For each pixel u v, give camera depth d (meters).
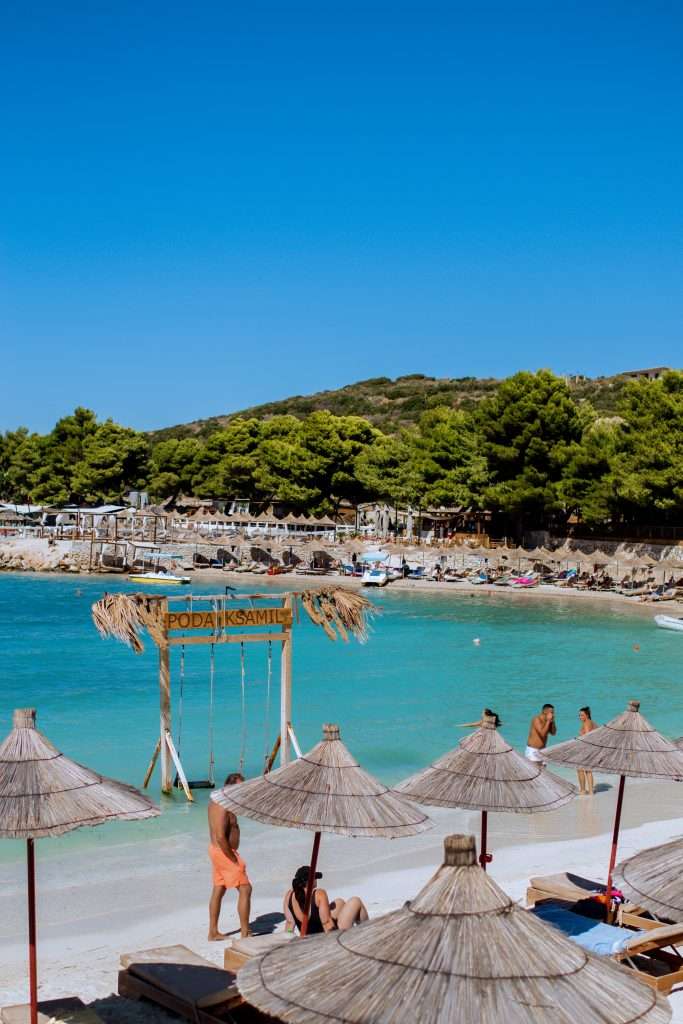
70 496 128.00
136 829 18.64
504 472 90.56
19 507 117.00
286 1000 5.29
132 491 120.31
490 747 11.28
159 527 108.56
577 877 14.40
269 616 21.67
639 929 12.45
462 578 87.44
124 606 20.27
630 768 12.46
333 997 5.22
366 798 9.28
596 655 47.09
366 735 27.62
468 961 5.22
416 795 10.86
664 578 79.19
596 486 83.44
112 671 40.12
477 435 93.12
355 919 11.37
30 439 135.25
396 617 63.44
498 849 17.73
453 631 56.28
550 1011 5.02
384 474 106.31
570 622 61.34
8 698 33.56
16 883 15.68
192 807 20.19
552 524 92.19
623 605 72.25
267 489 112.94
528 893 14.05
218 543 98.69
